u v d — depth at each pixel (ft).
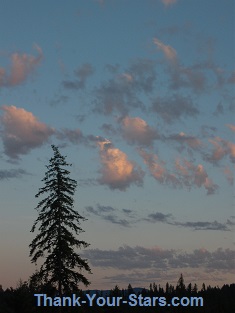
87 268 136.15
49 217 135.03
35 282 136.05
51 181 136.56
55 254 134.72
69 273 135.64
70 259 134.92
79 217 136.36
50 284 136.26
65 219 135.13
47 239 134.62
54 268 135.23
